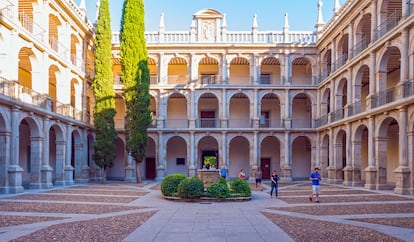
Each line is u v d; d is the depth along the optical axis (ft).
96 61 115.44
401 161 74.90
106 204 57.11
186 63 144.05
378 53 87.86
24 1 89.56
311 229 36.83
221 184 63.26
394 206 54.34
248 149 144.05
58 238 32.81
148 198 66.85
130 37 118.01
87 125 117.29
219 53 135.13
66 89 106.01
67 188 89.20
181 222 40.93
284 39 134.82
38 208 52.01
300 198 67.36
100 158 112.88
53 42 107.86
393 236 33.53
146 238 32.89
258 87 133.39
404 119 74.95
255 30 134.51
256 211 49.90
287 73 134.00
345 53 122.52
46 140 90.27
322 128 124.06
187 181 61.36
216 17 135.33
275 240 32.17
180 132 133.59
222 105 133.69
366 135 124.36
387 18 88.43
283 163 131.85
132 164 129.70
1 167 74.28
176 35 135.95
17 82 77.25
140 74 117.29
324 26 129.29
